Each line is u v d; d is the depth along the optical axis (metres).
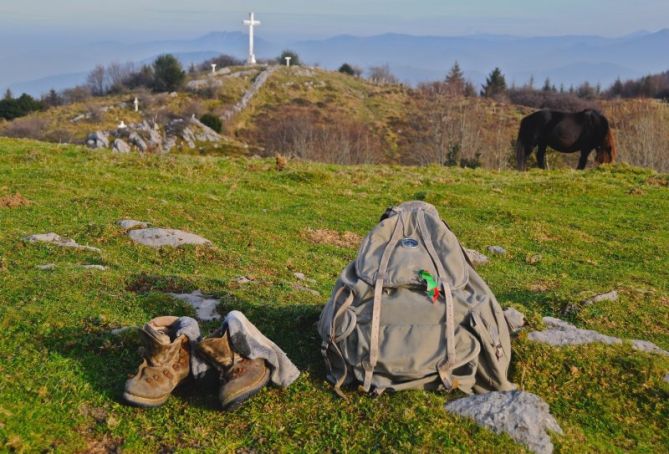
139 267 10.33
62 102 115.25
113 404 5.88
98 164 20.48
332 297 6.60
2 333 6.86
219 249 11.61
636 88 135.12
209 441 5.51
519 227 16.75
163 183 18.81
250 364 5.93
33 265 9.62
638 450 5.97
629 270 13.77
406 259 6.55
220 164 22.69
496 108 97.75
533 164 44.28
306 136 67.00
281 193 19.19
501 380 6.20
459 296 6.34
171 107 93.75
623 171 25.88
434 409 5.82
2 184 15.90
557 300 10.14
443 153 59.06
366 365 6.07
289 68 123.69
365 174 23.28
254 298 8.80
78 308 7.62
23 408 5.65
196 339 6.12
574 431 5.98
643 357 7.16
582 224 17.56
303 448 5.48
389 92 114.31
